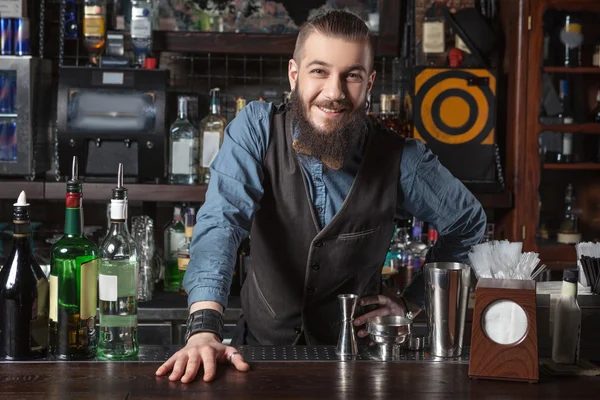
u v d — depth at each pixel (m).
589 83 3.14
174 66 3.31
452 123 3.09
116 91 2.95
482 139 3.10
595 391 1.26
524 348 1.30
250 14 3.18
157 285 3.02
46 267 2.44
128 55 3.23
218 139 3.00
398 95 3.20
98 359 1.48
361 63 1.54
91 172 2.98
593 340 1.50
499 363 1.31
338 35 1.53
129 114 2.95
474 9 3.19
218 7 3.16
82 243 1.48
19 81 2.90
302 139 1.65
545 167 3.12
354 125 1.63
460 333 1.49
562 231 3.16
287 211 1.76
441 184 1.83
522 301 1.30
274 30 3.19
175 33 3.11
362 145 1.77
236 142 1.70
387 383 1.29
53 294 1.47
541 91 3.09
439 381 1.30
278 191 1.76
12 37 2.96
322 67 1.54
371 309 1.86
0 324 1.44
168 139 3.19
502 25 3.28
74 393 1.22
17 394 1.22
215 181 1.64
